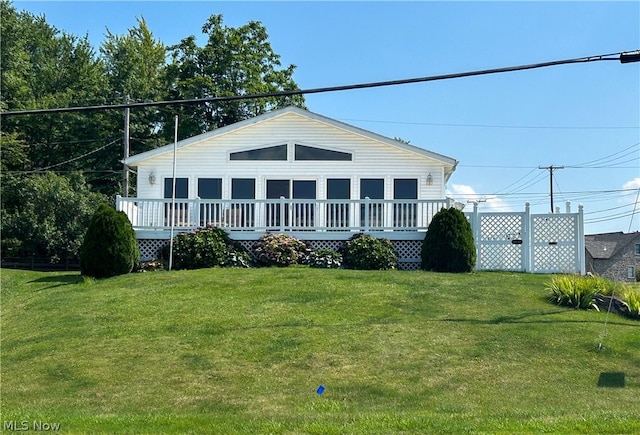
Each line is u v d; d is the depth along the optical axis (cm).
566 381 903
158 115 4244
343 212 1866
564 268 1739
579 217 1738
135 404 841
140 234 1852
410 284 1450
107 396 873
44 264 3291
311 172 2255
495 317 1195
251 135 2272
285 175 2255
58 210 3269
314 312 1226
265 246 1789
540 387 882
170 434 709
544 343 1050
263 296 1350
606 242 5525
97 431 719
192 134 4159
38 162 4050
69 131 4062
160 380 927
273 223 1880
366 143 2256
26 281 1719
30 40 4331
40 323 1231
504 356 997
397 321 1168
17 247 3175
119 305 1320
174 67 4353
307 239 1853
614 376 920
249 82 4244
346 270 1659
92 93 4138
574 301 1291
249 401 845
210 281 1499
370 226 1861
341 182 2253
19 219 3191
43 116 3938
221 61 4266
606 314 1241
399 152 2250
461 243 1672
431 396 855
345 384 900
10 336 1161
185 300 1337
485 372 937
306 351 1022
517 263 1761
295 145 2261
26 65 4016
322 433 704
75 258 3303
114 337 1114
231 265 1777
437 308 1253
